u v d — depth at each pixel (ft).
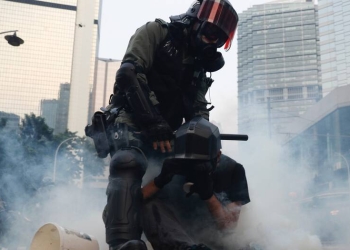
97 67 300.20
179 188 8.32
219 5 8.41
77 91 287.69
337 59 215.31
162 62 8.59
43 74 283.18
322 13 224.12
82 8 306.96
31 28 291.38
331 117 146.41
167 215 7.70
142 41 8.38
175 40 8.56
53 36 295.89
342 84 209.77
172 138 7.94
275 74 108.27
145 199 7.79
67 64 290.76
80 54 295.89
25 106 270.87
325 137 111.96
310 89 172.35
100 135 8.68
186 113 8.89
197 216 8.34
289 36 135.54
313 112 156.46
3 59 277.85
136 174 7.75
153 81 8.65
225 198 8.61
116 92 9.02
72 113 281.13
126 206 7.45
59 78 286.66
